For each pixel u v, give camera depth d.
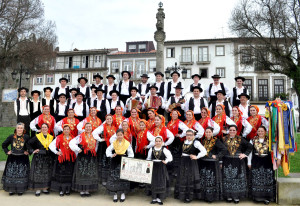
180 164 5.89
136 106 7.47
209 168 5.76
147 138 6.30
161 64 10.08
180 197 5.68
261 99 31.61
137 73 34.59
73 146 6.00
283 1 18.50
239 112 6.71
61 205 5.44
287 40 19.06
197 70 32.59
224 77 31.98
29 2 19.86
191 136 5.84
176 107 7.51
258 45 20.92
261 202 5.75
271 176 5.70
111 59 35.91
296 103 30.77
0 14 18.36
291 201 5.58
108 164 6.83
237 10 20.48
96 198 5.95
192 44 32.84
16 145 6.15
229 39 31.70
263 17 19.25
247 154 5.76
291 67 19.41
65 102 8.09
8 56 20.45
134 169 5.73
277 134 5.67
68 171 6.11
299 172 7.33
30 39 21.09
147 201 5.78
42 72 23.83
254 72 31.64
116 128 6.71
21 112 7.57
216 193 5.66
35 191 6.39
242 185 5.68
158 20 10.16
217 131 6.29
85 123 6.64
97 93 7.76
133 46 38.94
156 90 7.57
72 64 37.34
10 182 5.99
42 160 6.13
